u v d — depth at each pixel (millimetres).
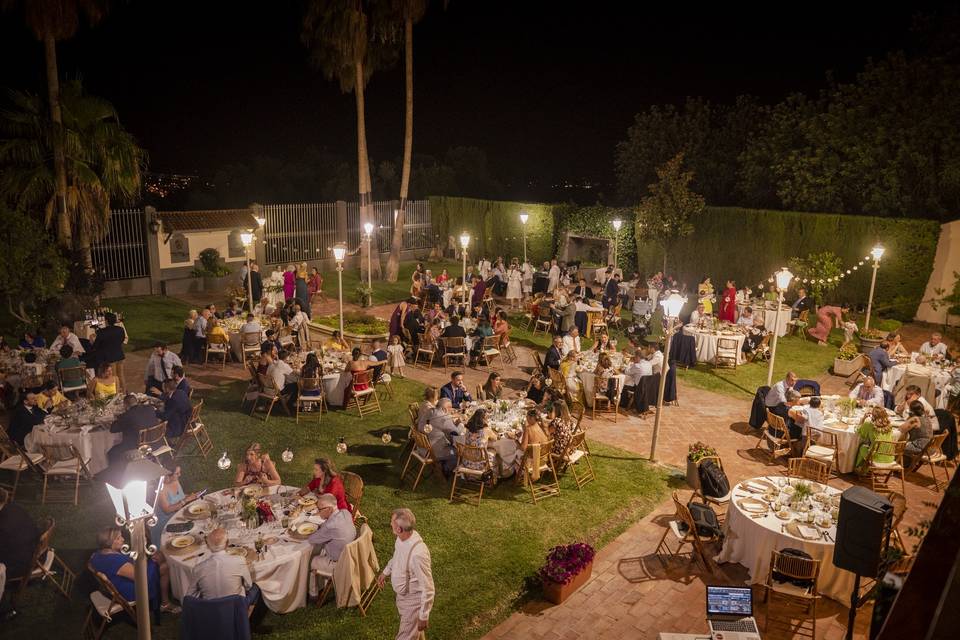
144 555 5418
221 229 25828
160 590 7547
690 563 9055
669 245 26375
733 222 25219
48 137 18203
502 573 8672
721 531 9148
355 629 7555
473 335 17266
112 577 7238
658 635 7668
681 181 24781
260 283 20266
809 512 8641
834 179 25453
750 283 25188
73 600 8031
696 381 16547
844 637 7730
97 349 14312
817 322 20109
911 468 11445
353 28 24453
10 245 16172
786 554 7887
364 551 7926
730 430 13562
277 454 11828
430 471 11391
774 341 14148
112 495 5246
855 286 23000
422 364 17188
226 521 8297
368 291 23031
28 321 17281
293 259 28594
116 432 10719
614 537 9664
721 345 17469
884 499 6105
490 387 12664
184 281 24594
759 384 16438
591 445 12680
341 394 13859
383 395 14852
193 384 15203
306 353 14969
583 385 14562
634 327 19078
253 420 13250
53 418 11094
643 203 25641
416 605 6773
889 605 4602
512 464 10898
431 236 34500
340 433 12812
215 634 6590
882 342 15242
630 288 22984
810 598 7762
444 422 10844
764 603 8297
